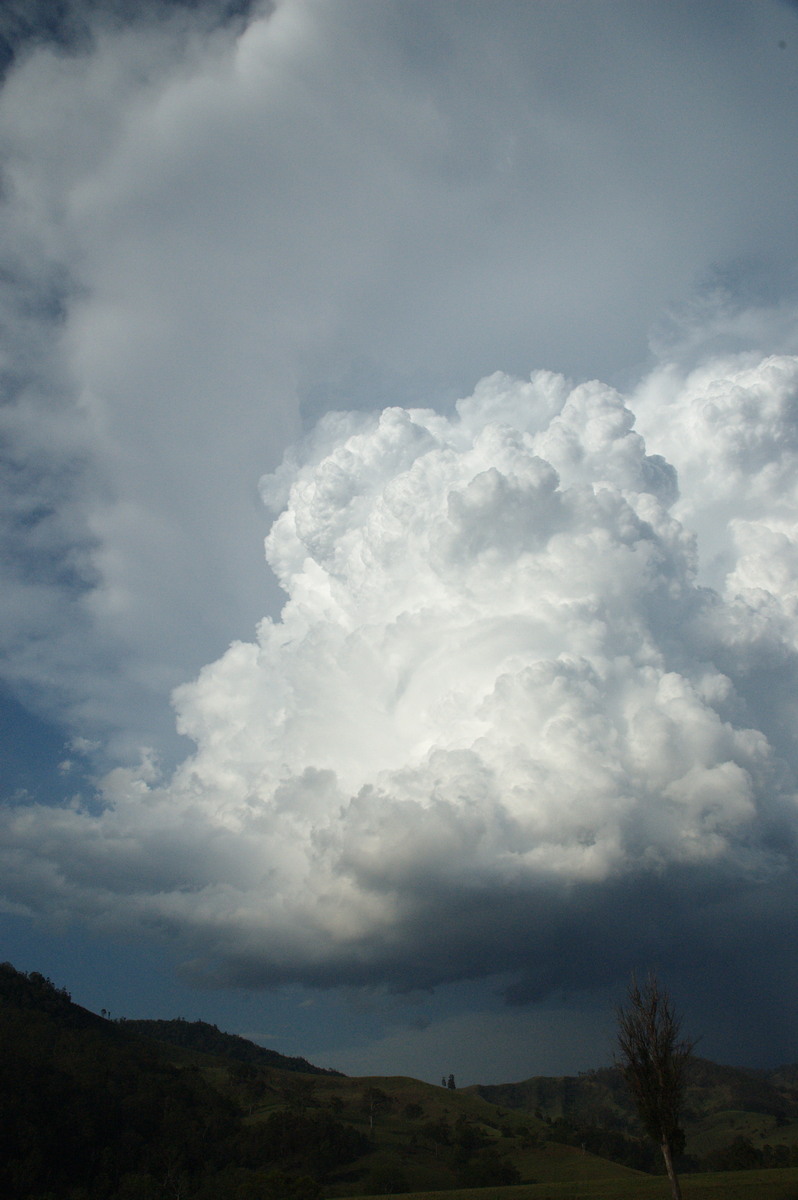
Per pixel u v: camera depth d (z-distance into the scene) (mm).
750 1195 74062
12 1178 118625
